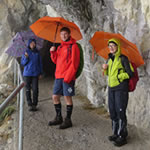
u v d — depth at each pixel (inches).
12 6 304.2
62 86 146.7
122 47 124.3
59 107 153.9
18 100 182.4
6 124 169.0
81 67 142.3
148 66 122.7
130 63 117.3
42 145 127.6
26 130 146.3
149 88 129.0
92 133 143.2
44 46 357.1
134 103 143.8
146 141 125.6
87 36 197.8
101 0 156.2
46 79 337.7
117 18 145.0
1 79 288.5
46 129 148.9
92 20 182.7
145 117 132.0
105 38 126.8
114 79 119.6
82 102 219.1
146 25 120.3
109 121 165.0
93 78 202.7
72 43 141.5
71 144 129.5
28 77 186.1
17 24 313.0
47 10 294.8
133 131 139.8
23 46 210.4
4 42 304.5
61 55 143.8
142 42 124.4
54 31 152.6
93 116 176.9
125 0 131.0
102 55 141.1
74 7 185.3
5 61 297.3
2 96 238.2
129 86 118.2
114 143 125.9
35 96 187.6
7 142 144.9
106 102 192.1
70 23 138.3
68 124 150.8
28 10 313.0
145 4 112.8
